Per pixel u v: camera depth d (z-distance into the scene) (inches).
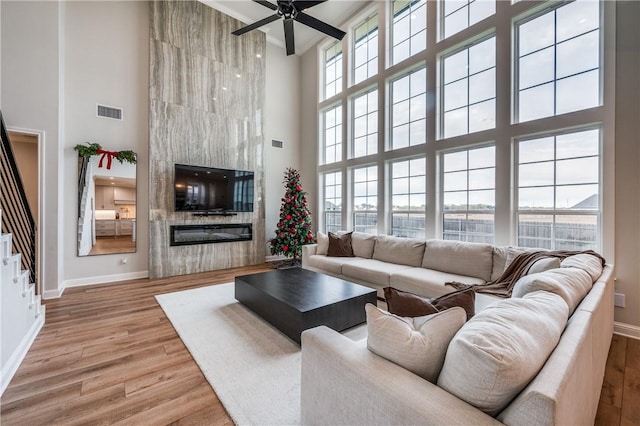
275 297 108.4
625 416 65.4
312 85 260.8
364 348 48.1
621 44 107.3
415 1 182.1
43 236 146.9
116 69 181.2
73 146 167.8
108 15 179.0
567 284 62.6
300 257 248.5
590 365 50.4
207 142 212.2
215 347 95.8
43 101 146.6
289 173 239.1
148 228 191.3
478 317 42.9
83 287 166.7
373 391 39.7
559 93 125.0
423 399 35.1
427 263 146.1
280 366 84.8
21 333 93.1
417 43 180.7
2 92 138.0
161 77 193.6
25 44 142.7
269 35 250.7
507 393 31.8
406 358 42.0
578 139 120.5
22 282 95.6
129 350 95.1
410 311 54.5
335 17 225.8
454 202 162.2
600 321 64.8
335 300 105.0
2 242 83.2
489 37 147.2
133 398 71.6
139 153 188.9
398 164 193.8
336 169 237.5
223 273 205.5
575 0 121.0
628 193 106.2
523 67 136.0
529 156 134.0
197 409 67.9
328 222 251.6
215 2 211.6
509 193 136.8
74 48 168.1
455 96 161.8
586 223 118.3
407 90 187.3
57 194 150.9
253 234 236.7
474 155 153.3
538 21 131.3
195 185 203.2
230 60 224.2
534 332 38.6
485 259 126.6
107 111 177.8
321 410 50.1
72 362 87.8
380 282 141.0
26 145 175.9
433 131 167.3
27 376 80.5
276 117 258.2
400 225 192.7
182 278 190.1
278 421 63.4
